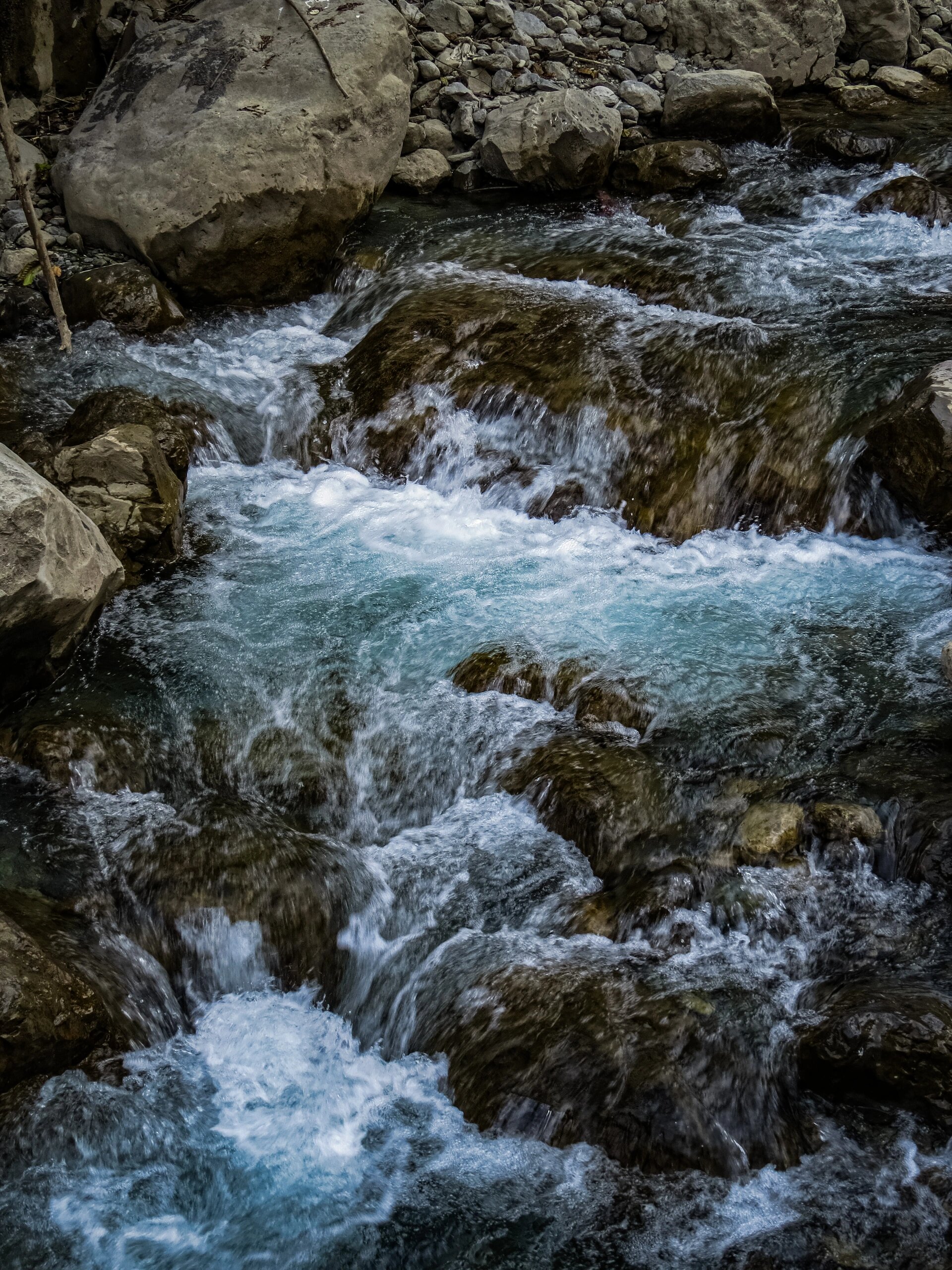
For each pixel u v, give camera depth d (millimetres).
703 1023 3518
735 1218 3158
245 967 3934
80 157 7520
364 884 4129
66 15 8219
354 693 4805
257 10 7879
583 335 6500
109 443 5461
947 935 3705
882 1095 3297
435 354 6469
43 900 3914
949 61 9492
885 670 4727
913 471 5336
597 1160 3303
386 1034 3832
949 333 6211
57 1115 3410
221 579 5434
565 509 5918
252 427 6434
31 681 4699
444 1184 3338
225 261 7211
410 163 8180
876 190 7766
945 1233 3059
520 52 8859
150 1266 3139
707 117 8555
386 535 5801
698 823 4152
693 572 5477
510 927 3986
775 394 5957
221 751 4578
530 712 4691
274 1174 3389
